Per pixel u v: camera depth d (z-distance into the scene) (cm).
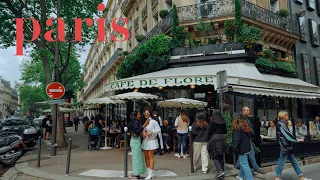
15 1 1276
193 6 1298
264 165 711
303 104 1580
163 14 1472
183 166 729
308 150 880
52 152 960
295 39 1562
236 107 787
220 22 1258
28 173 672
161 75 1024
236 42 1185
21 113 5975
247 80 909
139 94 1075
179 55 1261
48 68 1205
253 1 1398
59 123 1216
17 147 840
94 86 4712
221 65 1158
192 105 1070
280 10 1505
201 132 659
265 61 1299
